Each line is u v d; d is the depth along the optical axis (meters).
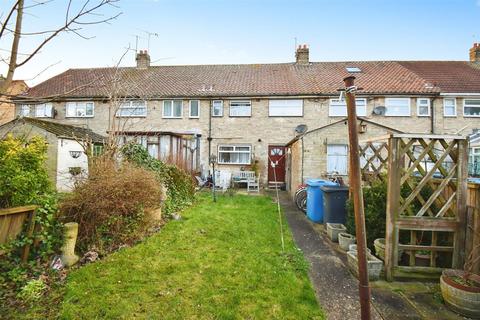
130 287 3.46
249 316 2.93
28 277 3.60
